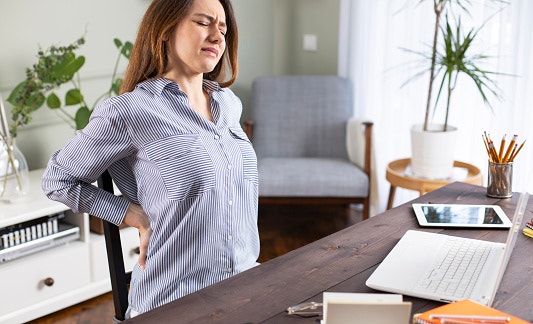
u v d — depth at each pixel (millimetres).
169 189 1801
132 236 3271
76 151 1787
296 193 3809
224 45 1849
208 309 1524
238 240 1900
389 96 4148
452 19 3779
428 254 1779
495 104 3723
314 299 1565
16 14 3295
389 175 3627
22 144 3432
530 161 3617
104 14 3645
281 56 4738
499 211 2121
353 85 4355
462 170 3631
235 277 1680
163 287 1840
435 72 3926
